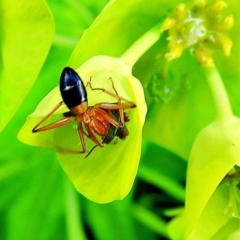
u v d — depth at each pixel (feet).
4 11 0.24
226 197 0.26
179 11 0.26
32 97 0.31
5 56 0.25
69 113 0.23
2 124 0.25
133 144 0.23
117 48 0.26
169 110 0.28
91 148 0.24
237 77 0.27
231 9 0.26
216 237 0.26
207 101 0.27
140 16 0.26
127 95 0.23
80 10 0.31
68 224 0.31
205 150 0.24
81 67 0.24
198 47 0.26
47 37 0.24
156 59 0.27
